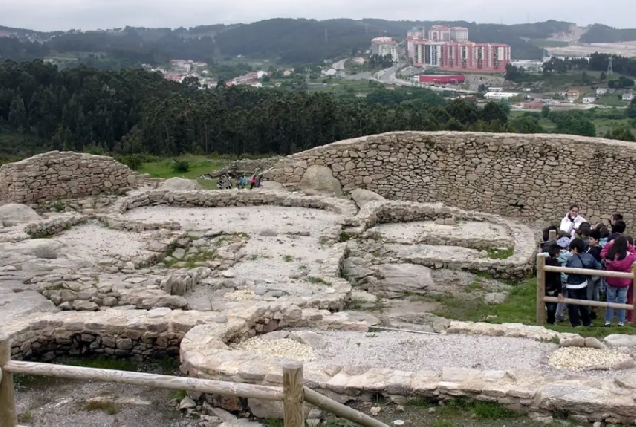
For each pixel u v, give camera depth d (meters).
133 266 14.14
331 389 7.96
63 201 22.27
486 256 15.83
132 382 6.10
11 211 19.02
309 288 12.94
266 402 7.91
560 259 13.02
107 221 18.52
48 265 13.50
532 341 9.59
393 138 23.91
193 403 8.39
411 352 9.27
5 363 6.22
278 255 15.46
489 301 13.45
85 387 8.96
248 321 9.91
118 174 24.25
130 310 10.59
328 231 17.50
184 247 16.41
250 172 31.44
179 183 23.53
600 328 10.92
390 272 14.91
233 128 47.94
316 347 9.48
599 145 22.19
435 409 7.74
